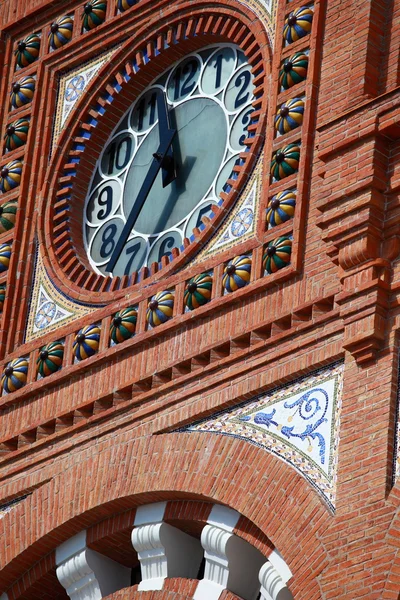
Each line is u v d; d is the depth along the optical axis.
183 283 38.47
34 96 43.72
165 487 36.88
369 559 33.22
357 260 35.53
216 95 40.94
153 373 38.09
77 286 40.94
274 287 37.00
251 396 36.53
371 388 34.62
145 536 37.38
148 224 40.78
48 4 44.25
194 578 37.38
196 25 41.34
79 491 38.41
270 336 36.69
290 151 38.00
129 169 41.91
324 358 35.62
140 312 39.03
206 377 37.44
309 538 34.22
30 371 40.47
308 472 34.97
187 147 40.97
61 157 42.66
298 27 39.09
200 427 37.09
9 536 39.25
